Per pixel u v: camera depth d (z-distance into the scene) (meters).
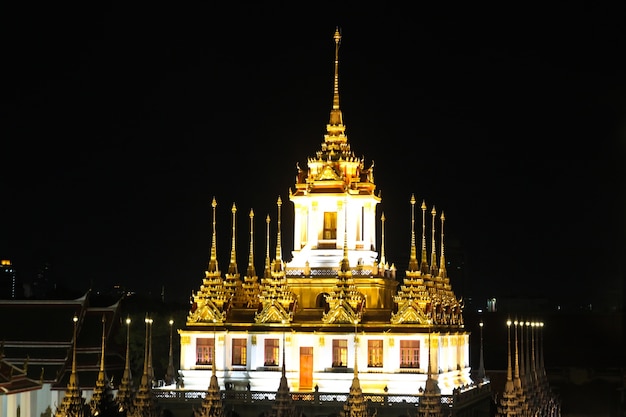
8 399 124.88
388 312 125.69
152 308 178.75
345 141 137.12
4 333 142.50
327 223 133.12
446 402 113.00
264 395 119.12
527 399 133.00
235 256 135.12
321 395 117.44
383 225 137.00
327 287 129.25
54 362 141.12
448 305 135.50
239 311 130.50
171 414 120.69
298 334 125.62
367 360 123.31
